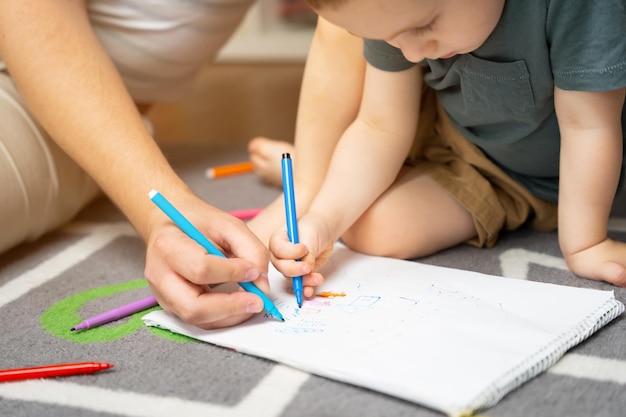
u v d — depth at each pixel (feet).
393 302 2.63
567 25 2.60
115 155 2.92
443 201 3.28
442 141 3.49
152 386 2.31
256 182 4.57
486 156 3.38
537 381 2.24
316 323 2.51
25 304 3.01
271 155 4.33
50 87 3.06
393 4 2.25
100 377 2.39
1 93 3.55
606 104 2.71
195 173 4.81
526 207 3.47
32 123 3.58
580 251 2.92
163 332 2.66
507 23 2.68
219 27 4.36
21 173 3.41
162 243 2.47
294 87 7.54
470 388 2.08
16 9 3.17
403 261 3.05
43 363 2.51
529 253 3.28
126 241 3.69
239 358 2.43
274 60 8.63
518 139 3.16
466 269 3.14
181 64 4.43
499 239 3.50
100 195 4.40
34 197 3.49
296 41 8.53
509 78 2.84
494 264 3.18
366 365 2.22
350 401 2.16
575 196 2.86
